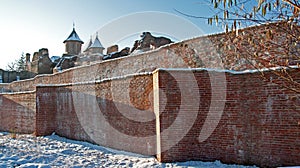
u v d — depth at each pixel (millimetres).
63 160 8219
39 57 35875
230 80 7566
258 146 6980
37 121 13164
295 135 6469
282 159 6594
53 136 12641
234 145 7344
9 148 9461
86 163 7938
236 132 7348
